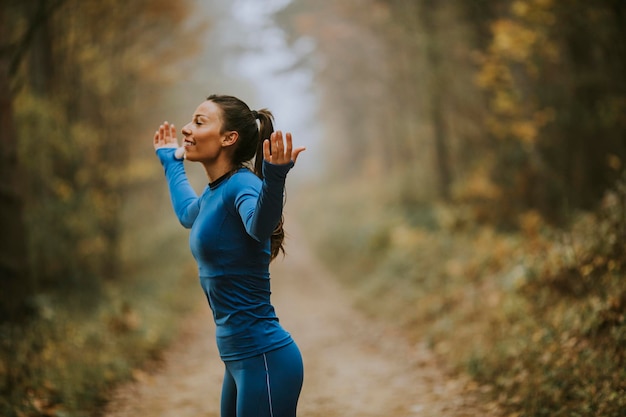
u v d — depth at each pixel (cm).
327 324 1105
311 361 785
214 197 254
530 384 505
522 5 949
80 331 759
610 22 923
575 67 1057
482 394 549
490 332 704
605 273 666
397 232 1642
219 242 248
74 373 602
